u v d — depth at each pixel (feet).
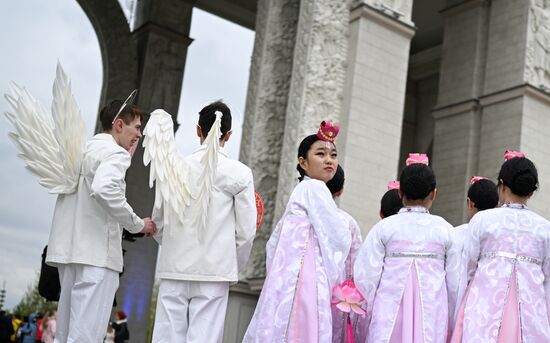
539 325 18.76
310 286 18.28
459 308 19.30
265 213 53.26
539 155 54.08
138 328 79.97
